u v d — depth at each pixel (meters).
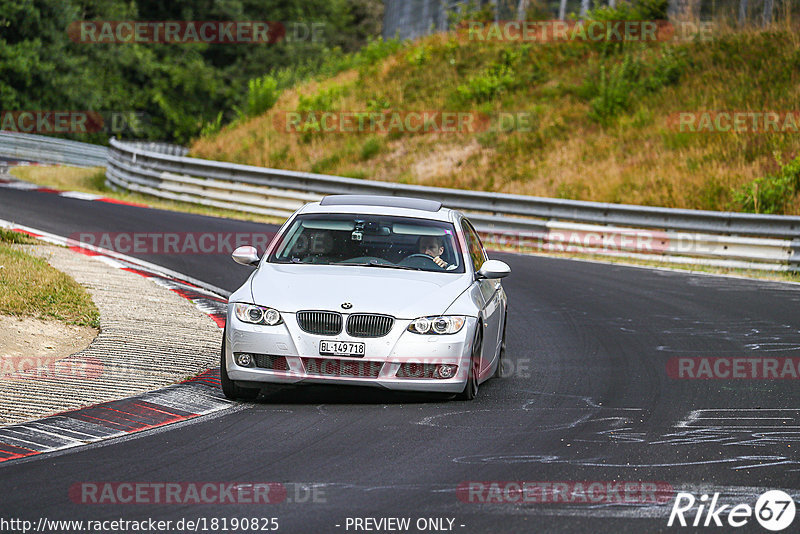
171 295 45.66
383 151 111.94
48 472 20.84
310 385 28.17
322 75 151.62
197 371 31.80
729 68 108.31
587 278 61.97
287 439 24.25
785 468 22.61
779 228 70.00
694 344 40.66
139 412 26.50
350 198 35.09
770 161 88.50
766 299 54.38
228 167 94.25
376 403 28.95
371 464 22.08
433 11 167.50
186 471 21.20
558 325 44.81
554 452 23.59
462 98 119.25
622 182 91.44
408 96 125.00
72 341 34.41
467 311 29.00
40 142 141.75
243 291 29.30
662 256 72.94
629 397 30.67
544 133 106.75
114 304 41.06
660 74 110.81
